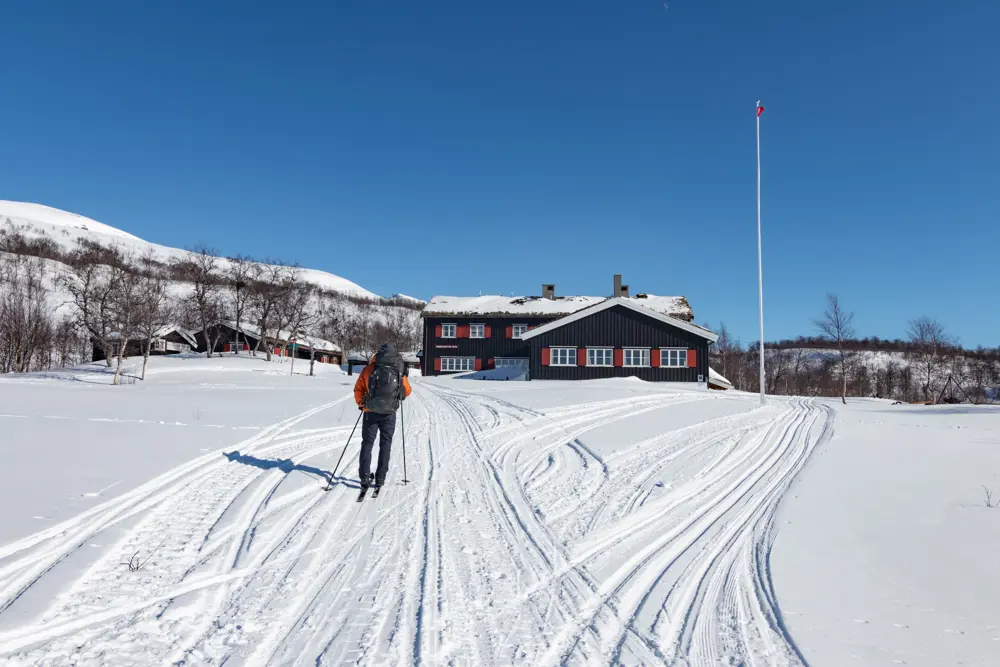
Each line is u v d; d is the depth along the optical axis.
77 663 2.89
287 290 57.72
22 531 4.47
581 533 5.57
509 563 4.71
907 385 49.75
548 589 4.24
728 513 6.59
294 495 6.25
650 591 4.30
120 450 7.79
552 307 50.62
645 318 36.00
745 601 4.20
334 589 4.02
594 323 36.22
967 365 42.50
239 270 59.72
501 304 51.69
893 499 7.30
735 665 3.24
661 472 8.32
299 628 3.42
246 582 4.04
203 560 4.37
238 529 5.09
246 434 9.72
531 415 13.80
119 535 4.65
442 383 29.17
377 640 3.29
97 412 12.25
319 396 18.83
